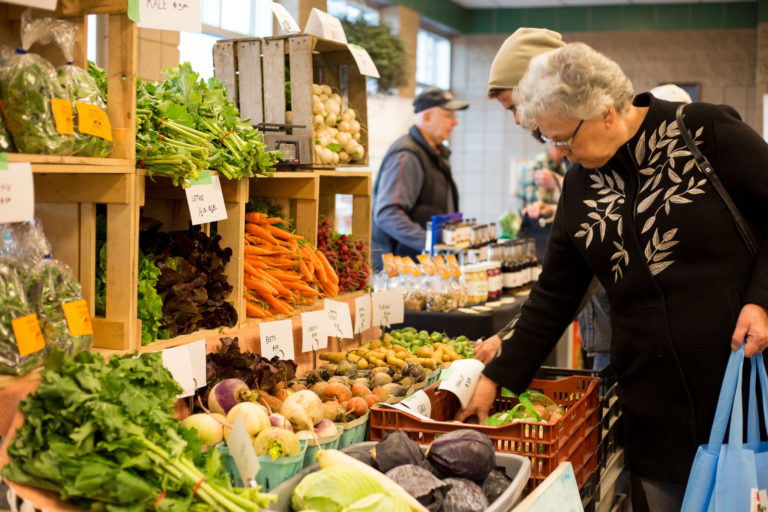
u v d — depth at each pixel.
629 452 2.27
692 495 1.99
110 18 1.92
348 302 3.11
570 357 5.25
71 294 1.79
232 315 2.42
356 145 3.34
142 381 1.67
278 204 2.98
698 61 10.45
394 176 5.35
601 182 2.24
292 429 1.96
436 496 1.73
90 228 1.97
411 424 2.10
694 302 2.09
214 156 2.27
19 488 1.52
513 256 4.96
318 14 3.06
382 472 1.84
